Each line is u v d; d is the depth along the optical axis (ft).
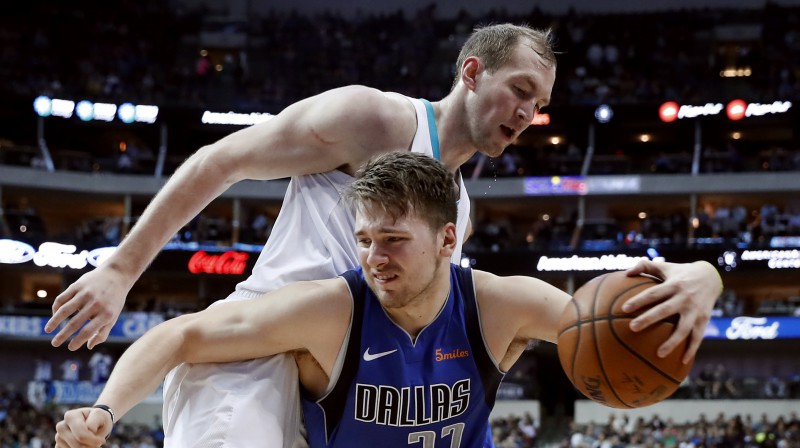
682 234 149.59
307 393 16.22
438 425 15.61
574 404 136.87
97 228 149.18
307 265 17.03
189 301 161.68
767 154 163.12
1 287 154.92
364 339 15.25
